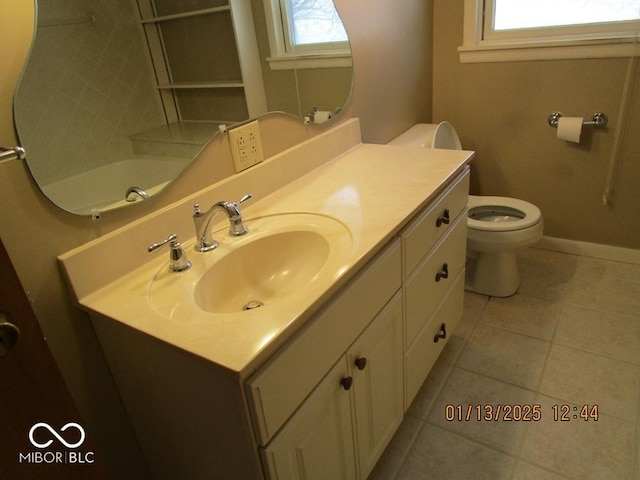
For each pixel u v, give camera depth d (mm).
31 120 862
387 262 1148
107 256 1006
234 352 762
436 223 1419
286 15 1398
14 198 861
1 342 563
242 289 1151
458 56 2402
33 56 853
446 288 1634
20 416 603
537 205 2516
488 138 2502
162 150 1103
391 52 2027
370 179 1470
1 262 556
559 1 2131
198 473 1052
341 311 983
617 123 2137
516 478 1394
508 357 1861
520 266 2455
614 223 2340
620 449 1442
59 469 661
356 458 1199
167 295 966
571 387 1688
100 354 1051
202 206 1208
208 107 1200
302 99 1531
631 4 1993
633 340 1877
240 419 808
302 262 1183
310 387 927
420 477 1429
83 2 918
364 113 1901
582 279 2297
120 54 993
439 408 1659
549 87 2234
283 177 1464
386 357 1250
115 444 1132
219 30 1201
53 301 951
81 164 949
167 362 883
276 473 866
